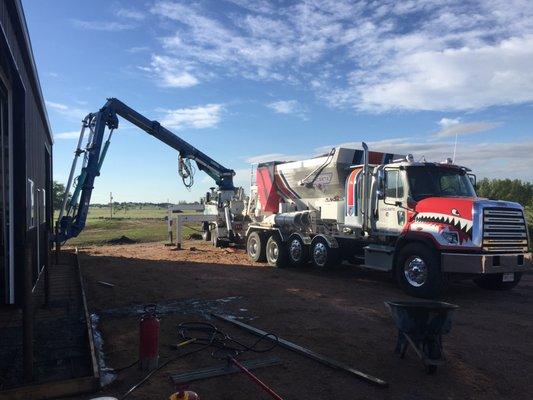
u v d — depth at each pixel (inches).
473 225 383.9
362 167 501.0
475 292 438.9
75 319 302.2
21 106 313.4
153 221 1831.9
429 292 394.0
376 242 470.0
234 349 248.5
